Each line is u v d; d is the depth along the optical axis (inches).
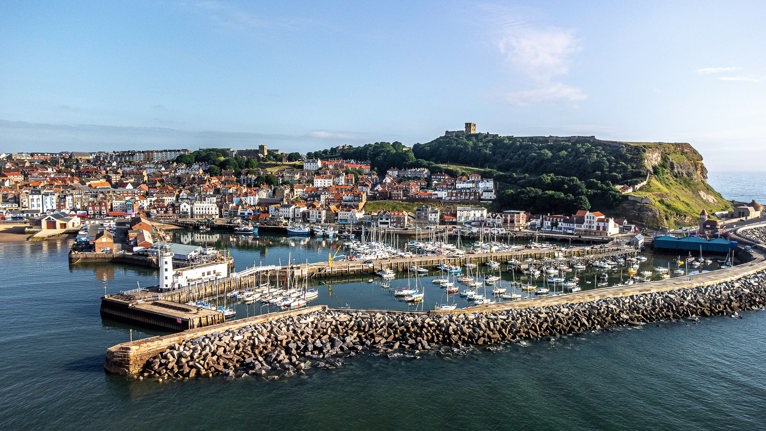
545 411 2906.0
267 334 3599.9
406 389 3105.3
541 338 3922.2
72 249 7116.1
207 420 2736.2
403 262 6545.3
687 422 2832.2
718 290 4977.9
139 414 2780.5
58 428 2655.0
